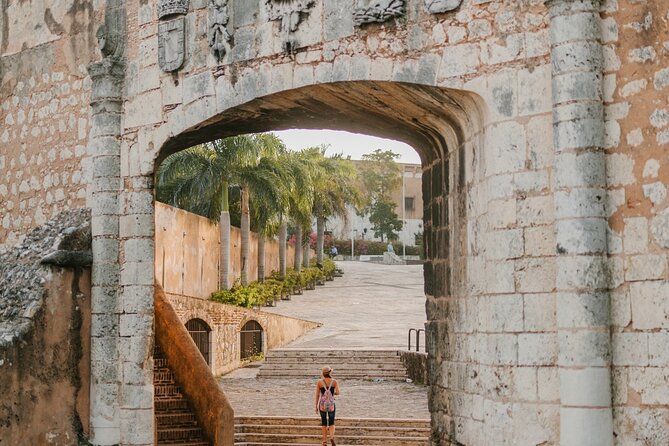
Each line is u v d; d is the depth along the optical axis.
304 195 53.41
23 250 18.16
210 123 16.70
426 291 17.11
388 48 14.39
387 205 110.88
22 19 20.11
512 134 13.27
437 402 16.16
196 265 43.94
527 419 12.80
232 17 16.12
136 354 16.98
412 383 35.91
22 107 19.94
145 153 17.22
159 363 21.50
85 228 17.66
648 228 12.10
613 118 12.47
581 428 12.05
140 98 17.36
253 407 28.53
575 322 12.23
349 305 60.50
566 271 12.37
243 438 24.55
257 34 15.79
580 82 12.48
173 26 16.84
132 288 17.14
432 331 16.50
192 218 43.28
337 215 71.19
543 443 12.63
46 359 16.92
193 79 16.61
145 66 17.30
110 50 17.70
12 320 16.97
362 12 14.54
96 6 18.48
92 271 17.50
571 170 12.43
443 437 15.76
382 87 14.80
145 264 17.20
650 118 12.20
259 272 58.06
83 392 17.30
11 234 19.97
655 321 11.95
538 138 13.06
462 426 14.76
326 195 67.69
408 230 115.25
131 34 17.61
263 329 44.56
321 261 75.62
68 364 17.19
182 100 16.75
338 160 68.06
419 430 24.36
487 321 13.55
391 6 14.28
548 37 13.06
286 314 55.56
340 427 24.91
